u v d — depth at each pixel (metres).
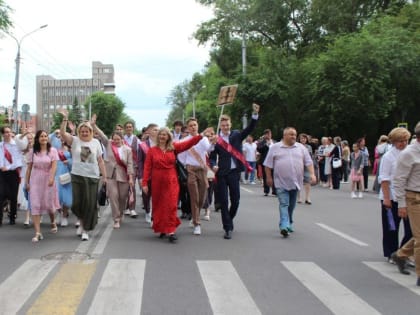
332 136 35.19
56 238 8.32
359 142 15.80
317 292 5.48
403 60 28.11
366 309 4.94
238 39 40.94
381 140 16.34
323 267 6.61
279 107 35.31
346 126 34.09
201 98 77.19
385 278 6.12
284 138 8.68
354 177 15.77
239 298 5.21
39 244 7.80
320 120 31.89
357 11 36.34
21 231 9.01
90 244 7.81
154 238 8.41
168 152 8.23
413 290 5.63
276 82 33.56
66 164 9.76
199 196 9.07
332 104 29.05
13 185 9.80
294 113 35.53
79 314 4.64
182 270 6.28
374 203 14.13
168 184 8.16
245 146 20.98
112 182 9.56
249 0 38.06
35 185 8.23
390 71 28.72
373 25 31.00
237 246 7.84
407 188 5.91
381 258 7.20
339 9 35.97
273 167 8.76
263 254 7.30
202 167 8.99
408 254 6.23
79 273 6.05
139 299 5.09
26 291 5.32
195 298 5.16
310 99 33.59
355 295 5.40
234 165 8.52
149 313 4.69
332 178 19.14
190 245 7.87
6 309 4.77
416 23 30.75
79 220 9.02
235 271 6.30
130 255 7.06
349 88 27.98
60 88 137.75
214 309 4.84
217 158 8.60
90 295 5.20
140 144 10.66
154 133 10.48
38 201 8.19
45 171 8.32
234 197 8.55
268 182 8.80
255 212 11.80
